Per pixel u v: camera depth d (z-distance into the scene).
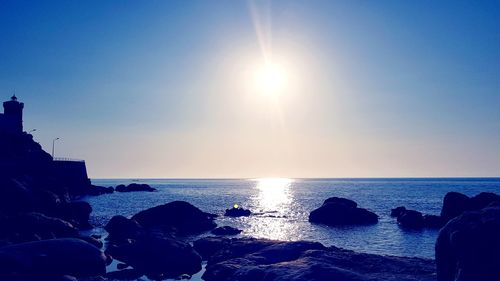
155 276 28.34
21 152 79.81
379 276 22.84
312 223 61.84
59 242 28.34
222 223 62.09
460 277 15.24
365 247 40.88
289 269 22.67
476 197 56.00
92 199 112.75
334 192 158.25
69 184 109.69
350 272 20.92
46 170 86.25
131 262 32.25
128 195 136.00
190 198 122.88
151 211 57.69
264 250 30.20
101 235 48.50
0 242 31.36
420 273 23.48
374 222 62.75
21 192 55.41
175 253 31.50
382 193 145.75
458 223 16.86
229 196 134.88
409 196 127.00
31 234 36.19
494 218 16.09
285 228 56.28
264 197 129.25
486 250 15.15
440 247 17.27
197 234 51.44
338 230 54.06
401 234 50.47
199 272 30.09
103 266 28.59
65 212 56.62
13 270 24.33
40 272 25.48
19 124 90.81
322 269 21.34
